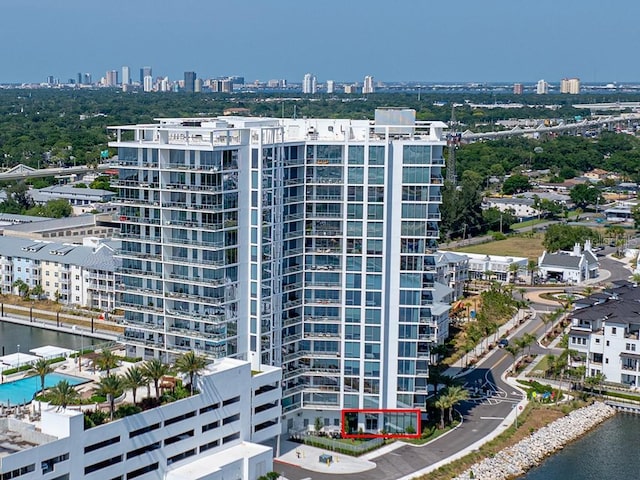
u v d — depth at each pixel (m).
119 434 174.12
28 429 166.88
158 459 183.25
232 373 199.88
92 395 187.25
